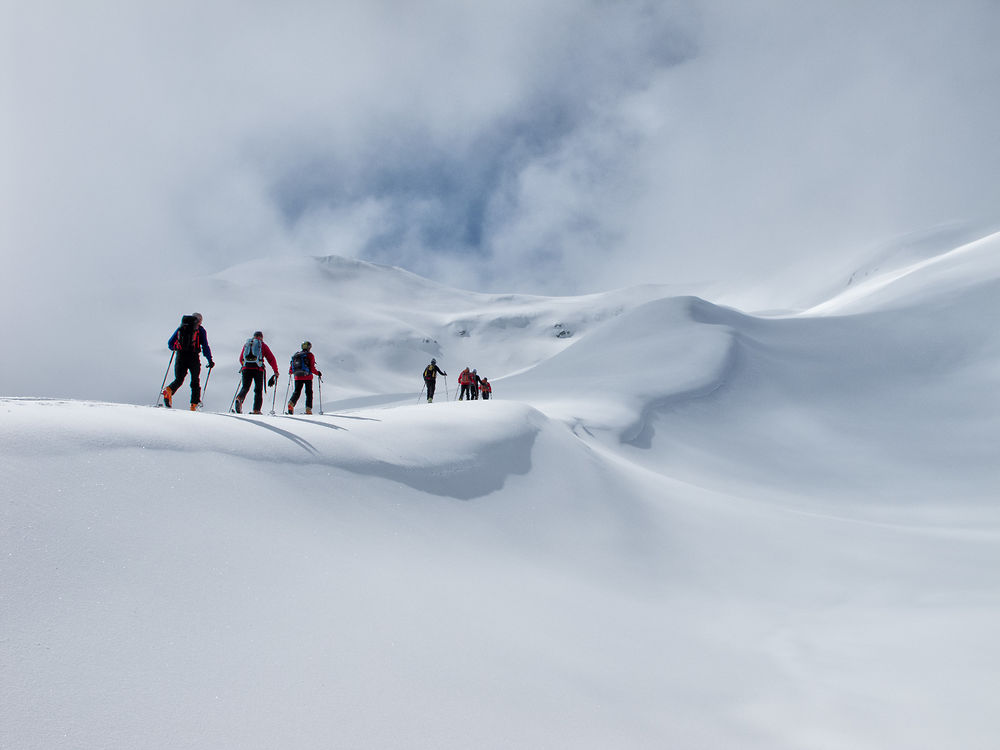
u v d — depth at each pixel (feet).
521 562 26.23
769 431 104.83
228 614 13.85
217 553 15.90
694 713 16.03
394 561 20.13
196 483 18.57
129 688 10.82
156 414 21.50
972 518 57.72
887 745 15.19
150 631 12.48
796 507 62.08
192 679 11.51
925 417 107.96
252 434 23.26
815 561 36.37
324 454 25.02
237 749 10.05
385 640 14.83
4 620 11.39
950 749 15.06
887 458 89.10
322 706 11.71
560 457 43.83
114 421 19.26
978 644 22.17
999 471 78.48
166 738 9.89
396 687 13.02
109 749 9.37
